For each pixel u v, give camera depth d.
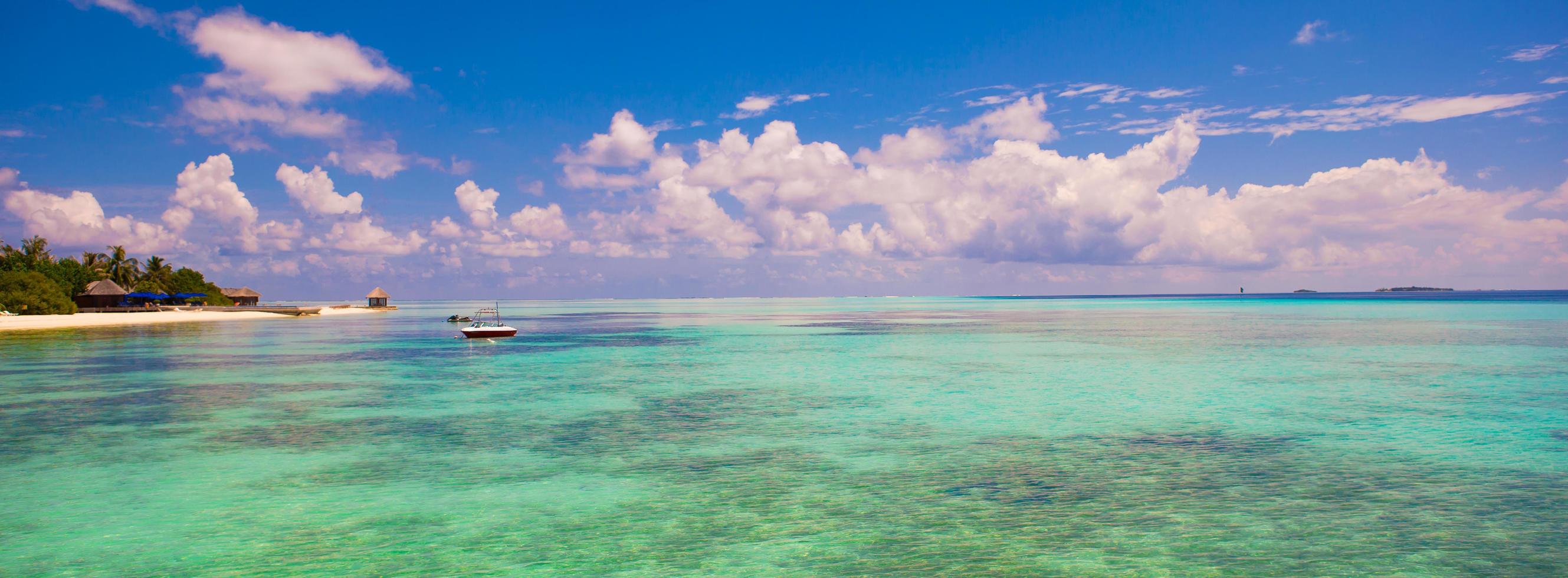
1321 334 58.25
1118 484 14.83
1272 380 30.16
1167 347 46.75
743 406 24.45
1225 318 92.75
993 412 22.97
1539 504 13.38
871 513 13.18
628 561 11.13
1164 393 26.69
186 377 32.19
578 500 13.99
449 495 14.30
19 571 10.77
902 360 40.06
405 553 11.45
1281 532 12.10
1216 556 11.17
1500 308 116.50
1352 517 12.79
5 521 12.84
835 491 14.53
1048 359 39.66
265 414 22.98
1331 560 10.98
